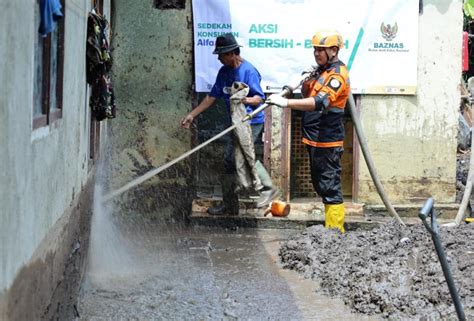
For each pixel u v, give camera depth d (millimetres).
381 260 7246
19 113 3264
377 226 9367
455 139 10016
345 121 10141
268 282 7191
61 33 4797
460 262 6852
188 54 9773
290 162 10141
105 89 7215
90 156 7348
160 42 9734
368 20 9836
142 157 9742
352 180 10117
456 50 9938
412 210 9883
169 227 9516
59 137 4664
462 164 12875
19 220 3266
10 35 3064
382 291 6441
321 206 9742
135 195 9734
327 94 8266
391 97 9984
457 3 9898
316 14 9766
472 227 8117
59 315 4633
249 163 9055
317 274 7367
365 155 9148
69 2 5125
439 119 10000
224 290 6871
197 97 9914
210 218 9359
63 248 4832
